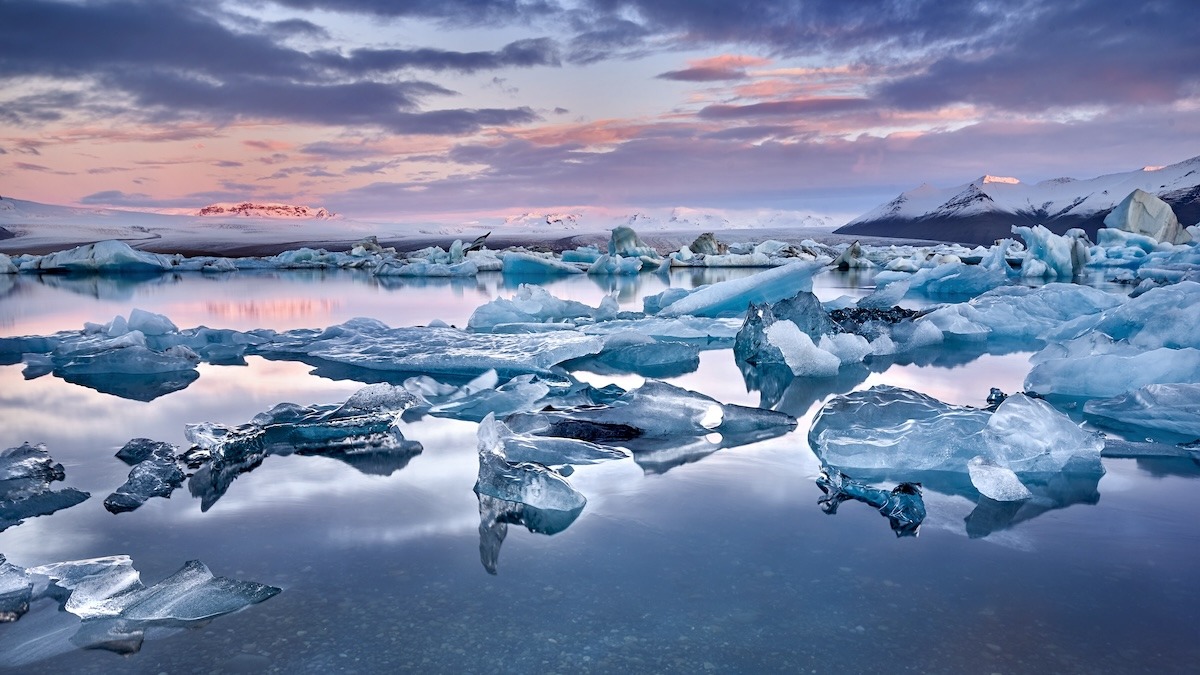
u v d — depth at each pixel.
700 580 1.99
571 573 2.04
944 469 3.12
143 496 2.72
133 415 4.23
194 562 2.09
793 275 9.61
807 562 2.12
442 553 2.19
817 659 1.60
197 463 3.16
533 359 5.78
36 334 8.20
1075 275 17.83
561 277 21.78
